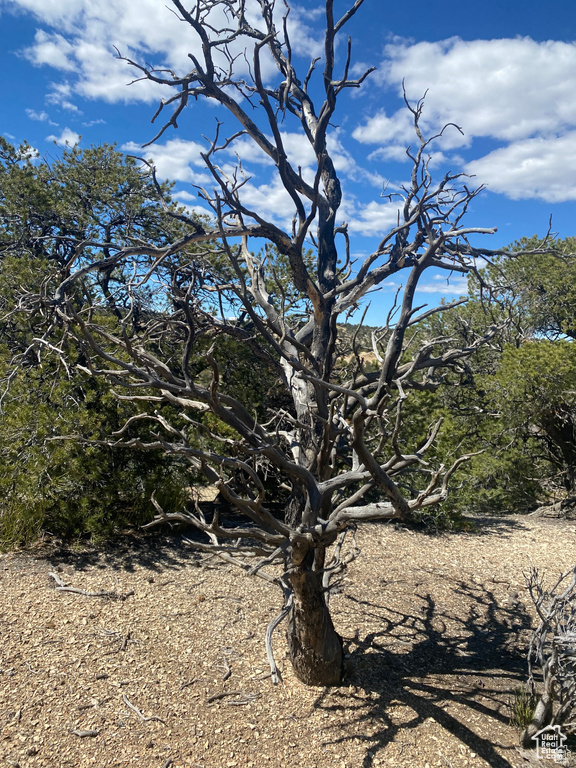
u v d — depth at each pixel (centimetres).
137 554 764
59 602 604
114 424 790
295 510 482
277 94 557
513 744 415
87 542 793
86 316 757
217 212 421
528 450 1133
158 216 1012
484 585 728
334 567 469
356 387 539
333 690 472
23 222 930
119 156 1036
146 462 834
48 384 783
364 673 504
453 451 899
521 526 1016
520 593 704
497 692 484
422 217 493
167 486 824
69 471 741
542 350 1067
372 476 348
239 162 519
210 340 870
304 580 418
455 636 591
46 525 796
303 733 416
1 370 789
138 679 475
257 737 409
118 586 658
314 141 532
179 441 827
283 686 476
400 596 686
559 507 1148
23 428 749
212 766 379
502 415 1120
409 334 1296
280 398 980
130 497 820
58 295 396
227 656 520
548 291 1401
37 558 722
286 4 546
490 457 1097
